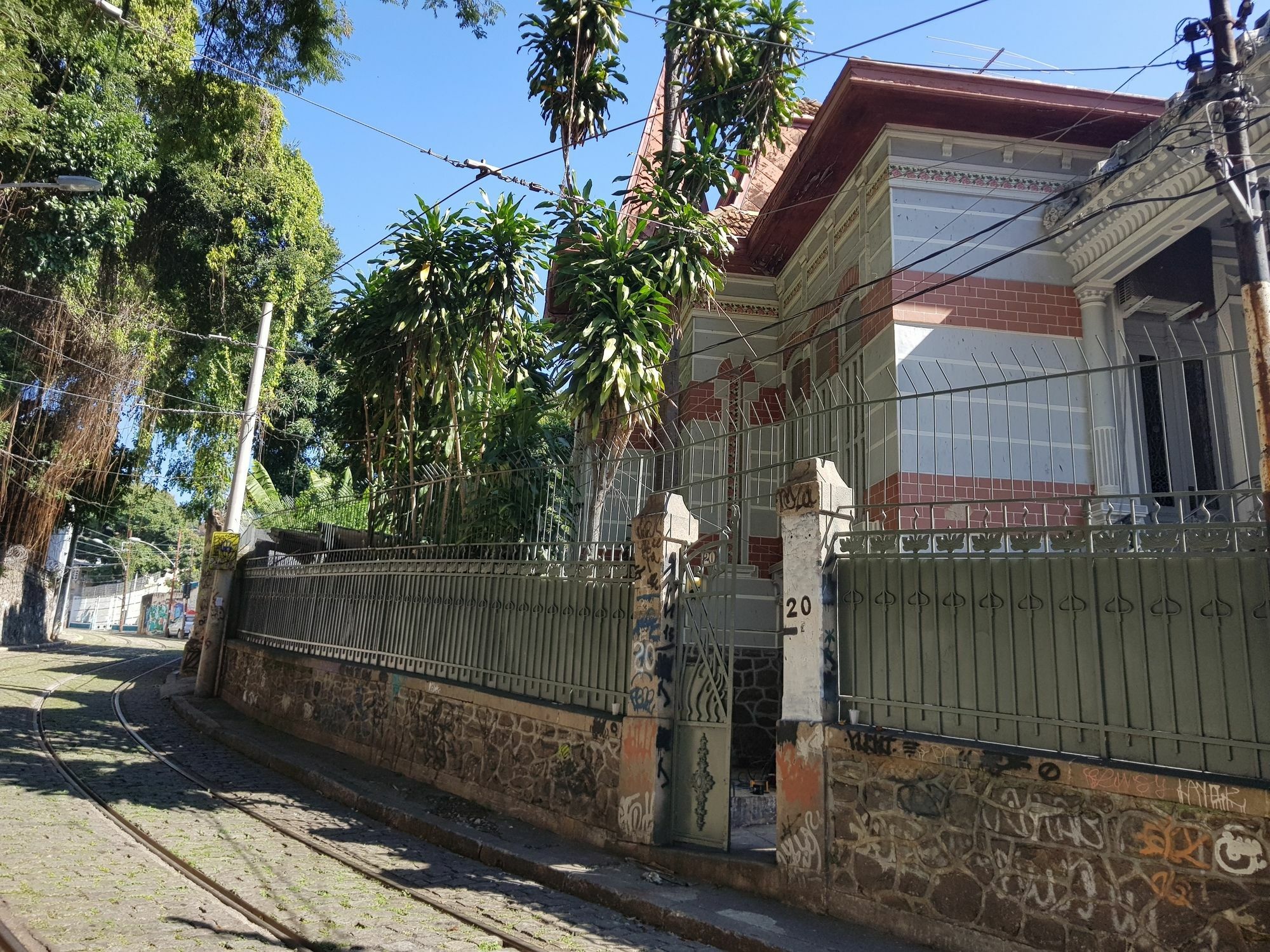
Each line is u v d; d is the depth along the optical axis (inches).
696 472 445.4
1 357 834.2
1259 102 328.5
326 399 1300.4
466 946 212.8
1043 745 216.8
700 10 516.4
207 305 1027.3
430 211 471.5
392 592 475.8
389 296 494.3
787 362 559.2
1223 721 191.2
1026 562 228.5
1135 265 395.5
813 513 270.5
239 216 1000.9
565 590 359.9
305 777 418.3
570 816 323.6
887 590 255.1
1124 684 206.7
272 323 1048.2
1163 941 186.1
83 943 192.1
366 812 363.9
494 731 370.6
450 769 390.6
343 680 491.8
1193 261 406.0
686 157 504.4
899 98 419.5
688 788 293.0
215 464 1056.2
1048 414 402.9
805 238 547.5
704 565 307.7
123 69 732.7
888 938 226.1
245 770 442.3
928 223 426.3
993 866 214.7
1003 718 224.5
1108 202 390.3
